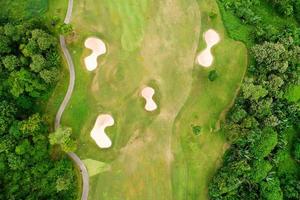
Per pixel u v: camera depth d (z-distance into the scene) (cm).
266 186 6738
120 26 7181
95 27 7156
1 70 6650
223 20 7319
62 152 6800
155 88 7075
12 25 6694
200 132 6969
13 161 6259
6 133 6438
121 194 6794
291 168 7175
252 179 6762
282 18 7462
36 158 6419
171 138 6975
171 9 7288
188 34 7262
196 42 7256
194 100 7094
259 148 6719
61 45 7044
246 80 6781
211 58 7238
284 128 7050
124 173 6850
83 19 7156
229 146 7006
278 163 7112
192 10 7319
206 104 7106
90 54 7081
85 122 6931
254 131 6681
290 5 7406
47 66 6612
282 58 6856
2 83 6675
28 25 6719
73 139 6750
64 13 7144
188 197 6862
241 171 6650
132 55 7125
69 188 6619
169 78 7119
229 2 7375
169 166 6906
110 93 7019
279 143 6969
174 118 7025
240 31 7294
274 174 6900
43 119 6638
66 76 6988
